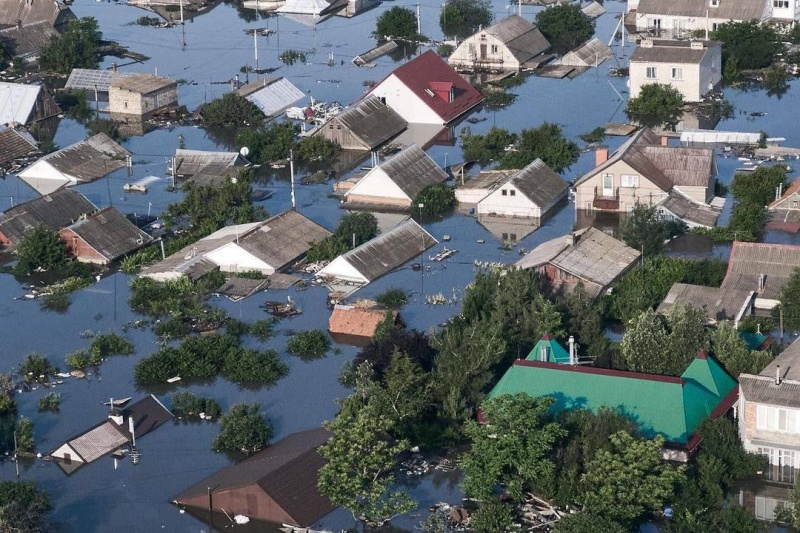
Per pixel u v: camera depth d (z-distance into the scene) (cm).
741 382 14200
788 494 13775
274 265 19512
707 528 12938
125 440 15250
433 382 15288
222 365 16912
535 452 13562
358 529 13462
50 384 16675
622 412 14338
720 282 18262
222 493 13762
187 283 19025
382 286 19050
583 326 16612
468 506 13862
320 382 16488
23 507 13550
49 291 19338
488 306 17125
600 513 13112
